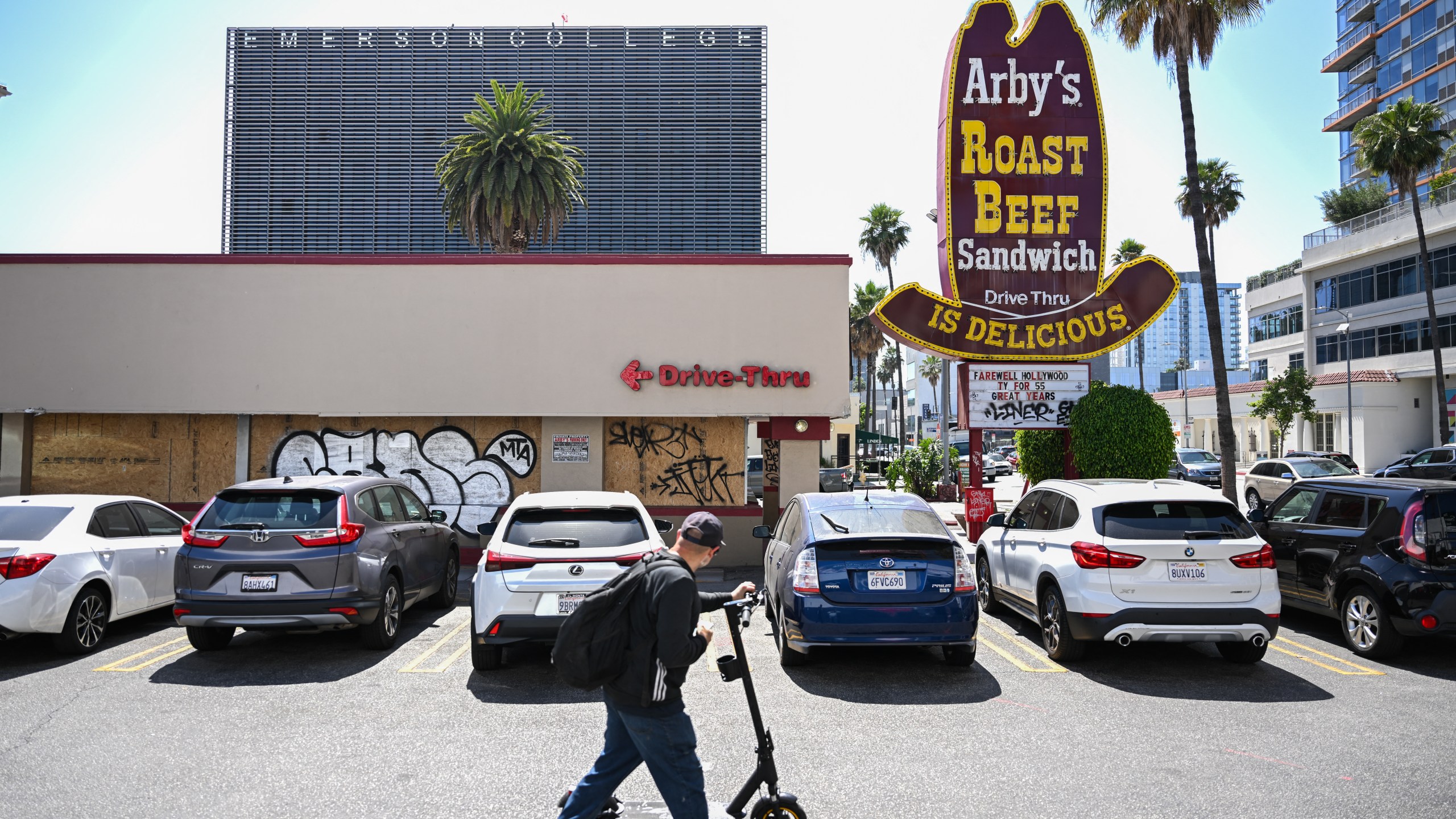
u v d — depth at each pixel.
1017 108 14.60
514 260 13.24
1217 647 8.27
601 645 3.44
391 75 67.06
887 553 6.92
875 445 49.38
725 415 13.09
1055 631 7.56
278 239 66.00
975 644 7.14
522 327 13.21
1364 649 7.82
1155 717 6.03
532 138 34.41
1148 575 6.97
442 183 35.59
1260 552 6.99
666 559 3.53
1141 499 7.30
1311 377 49.09
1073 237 14.54
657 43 68.06
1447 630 7.18
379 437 13.64
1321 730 5.73
